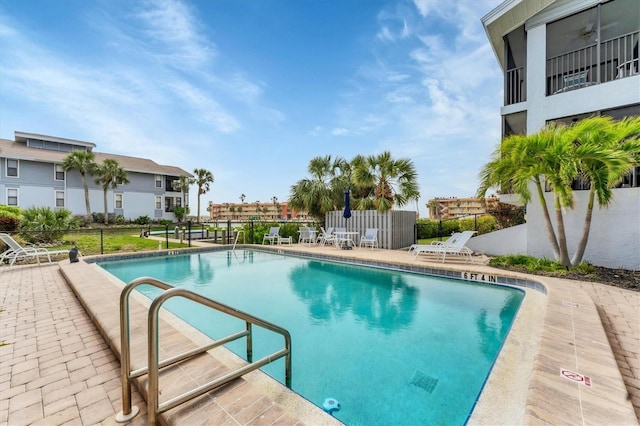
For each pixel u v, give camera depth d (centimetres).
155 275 730
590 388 189
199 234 1606
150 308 166
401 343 344
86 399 210
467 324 401
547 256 720
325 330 385
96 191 2289
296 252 1003
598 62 679
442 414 223
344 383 263
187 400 181
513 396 208
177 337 285
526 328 335
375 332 377
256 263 895
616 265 634
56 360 266
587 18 743
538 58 758
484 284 600
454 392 250
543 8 742
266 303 504
